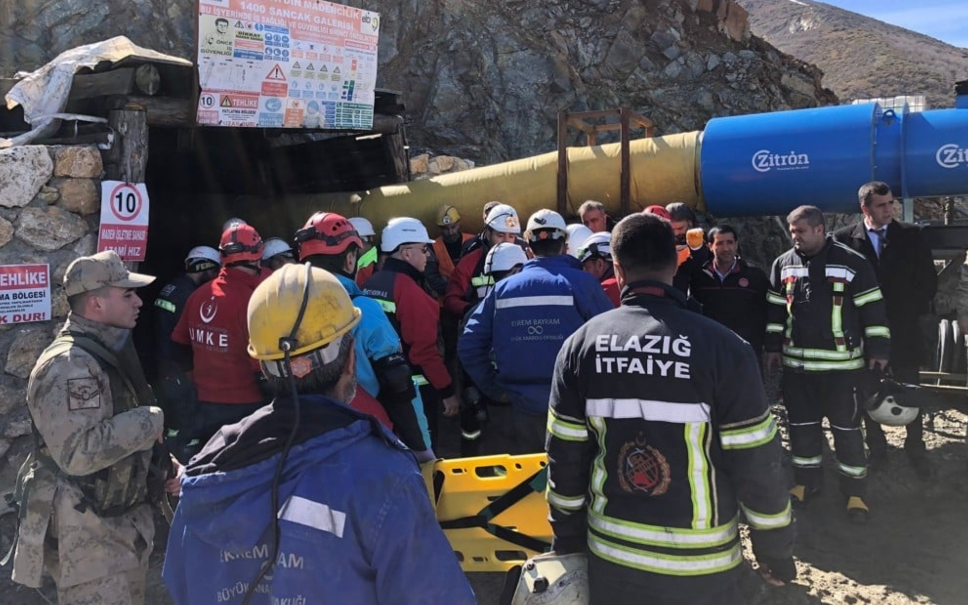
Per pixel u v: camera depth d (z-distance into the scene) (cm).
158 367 444
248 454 154
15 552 279
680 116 1415
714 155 629
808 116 609
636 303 219
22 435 443
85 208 467
